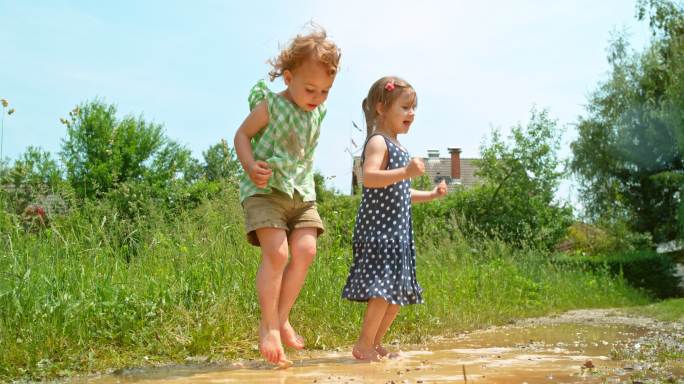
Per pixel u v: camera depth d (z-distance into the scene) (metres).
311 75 2.82
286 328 2.89
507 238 18.39
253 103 2.95
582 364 2.91
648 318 6.61
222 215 5.22
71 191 4.96
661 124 19.03
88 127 21.23
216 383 2.40
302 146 2.92
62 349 3.04
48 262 3.76
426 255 8.49
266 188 2.78
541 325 5.68
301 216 2.93
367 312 3.19
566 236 20.73
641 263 16.97
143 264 4.33
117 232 4.73
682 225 18.75
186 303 3.81
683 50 17.23
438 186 3.54
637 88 19.64
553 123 19.45
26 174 5.03
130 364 2.94
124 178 21.98
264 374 2.62
